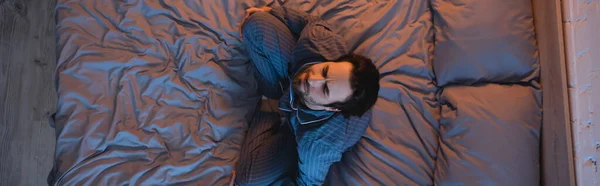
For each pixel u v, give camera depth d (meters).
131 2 1.33
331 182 1.27
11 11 1.60
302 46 1.15
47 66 1.61
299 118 1.13
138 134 1.25
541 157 1.22
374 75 0.99
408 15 1.40
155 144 1.26
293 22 1.27
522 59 1.23
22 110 1.58
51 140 1.59
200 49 1.35
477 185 1.15
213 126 1.31
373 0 1.42
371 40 1.35
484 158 1.16
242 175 1.24
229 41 1.36
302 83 1.01
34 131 1.58
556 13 1.11
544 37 1.19
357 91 0.96
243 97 1.36
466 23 1.27
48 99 1.60
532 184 1.16
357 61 1.00
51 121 1.29
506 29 1.24
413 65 1.34
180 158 1.27
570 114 1.08
